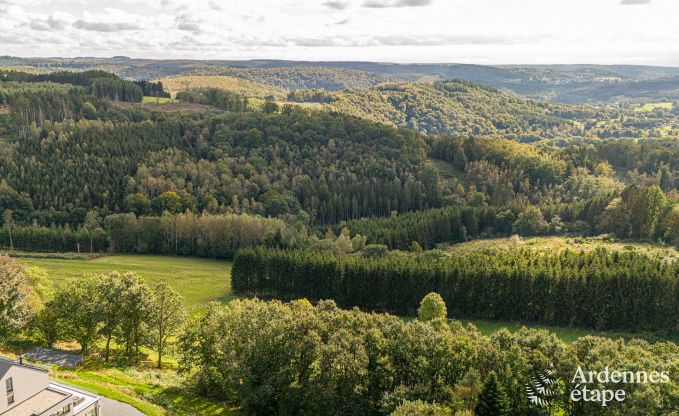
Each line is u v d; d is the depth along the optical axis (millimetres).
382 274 111500
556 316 102562
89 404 50781
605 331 98500
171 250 155250
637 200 144250
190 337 67625
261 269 120375
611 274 98438
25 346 70188
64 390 50750
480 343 61344
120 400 56000
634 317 97500
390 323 67375
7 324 64250
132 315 70812
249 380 57719
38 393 49188
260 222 153875
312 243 147375
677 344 90688
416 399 52594
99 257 146375
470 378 53906
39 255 144125
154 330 72562
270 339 59750
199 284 126312
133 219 155125
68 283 76250
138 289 71188
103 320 69125
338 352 56469
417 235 156000
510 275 103875
